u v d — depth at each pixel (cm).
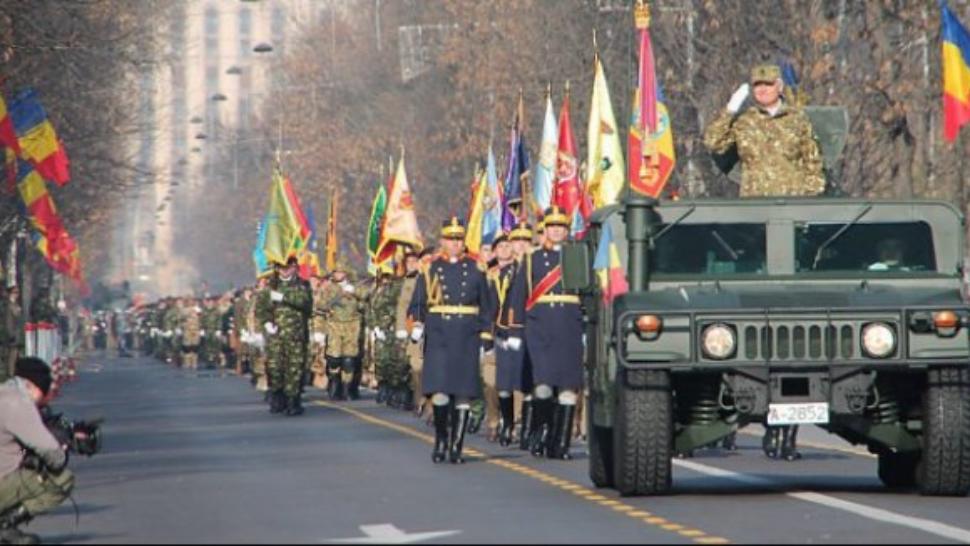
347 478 5059
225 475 5234
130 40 13462
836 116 4794
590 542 3525
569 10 13162
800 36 10025
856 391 4197
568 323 5716
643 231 4469
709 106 10638
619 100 11962
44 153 9012
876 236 4538
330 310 10381
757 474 5122
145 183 17562
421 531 3747
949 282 4503
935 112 10119
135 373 16738
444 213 19175
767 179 4650
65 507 4459
